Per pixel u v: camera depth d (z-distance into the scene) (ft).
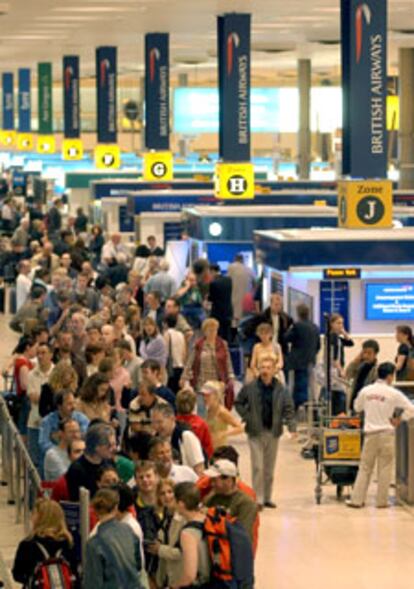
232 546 55.57
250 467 100.07
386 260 122.93
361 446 89.86
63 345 94.89
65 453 71.97
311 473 98.53
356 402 89.25
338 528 84.02
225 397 98.94
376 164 133.08
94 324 106.73
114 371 86.02
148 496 60.80
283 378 114.42
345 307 123.24
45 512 57.77
